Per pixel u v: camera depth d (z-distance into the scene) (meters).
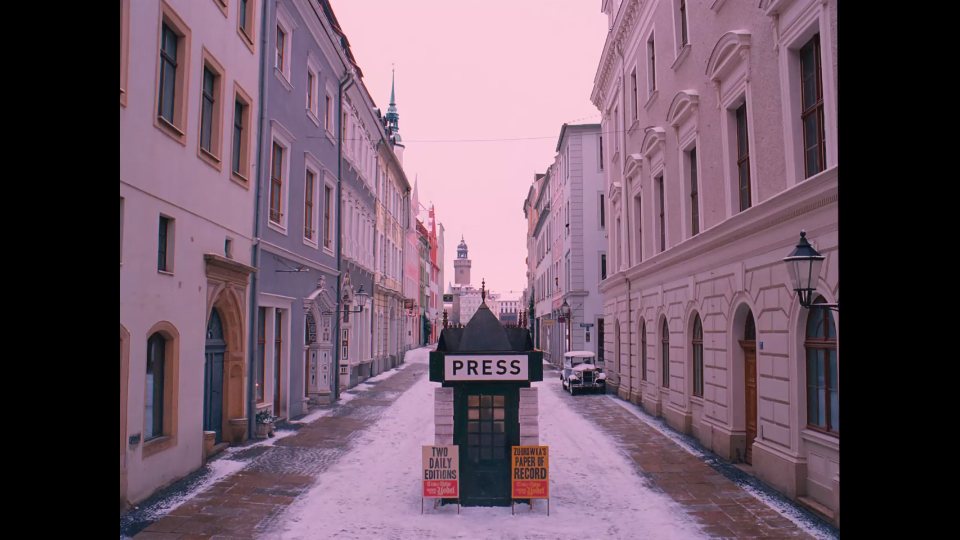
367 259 28.11
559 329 39.16
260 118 13.62
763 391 10.03
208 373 11.82
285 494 9.23
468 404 8.98
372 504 8.87
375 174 29.95
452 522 8.09
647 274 18.53
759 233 10.04
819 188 7.88
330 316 19.73
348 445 13.16
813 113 8.72
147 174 8.54
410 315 57.06
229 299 11.96
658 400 17.61
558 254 39.75
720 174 12.16
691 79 13.95
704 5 12.97
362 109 25.64
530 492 8.52
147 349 9.00
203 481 9.71
